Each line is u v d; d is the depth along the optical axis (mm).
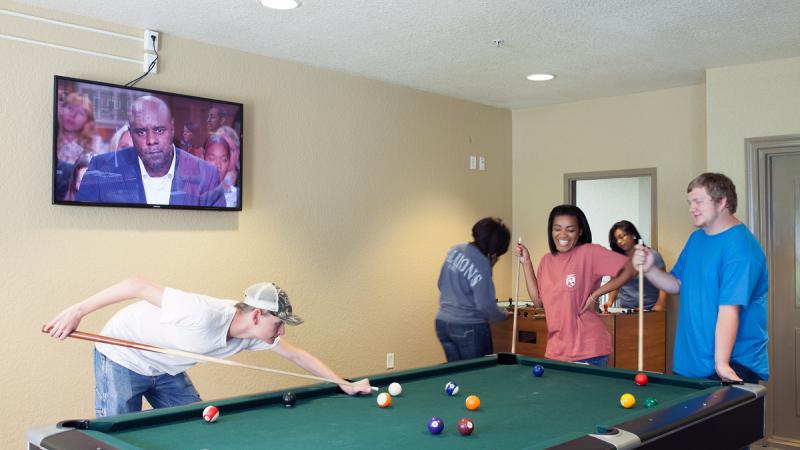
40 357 3402
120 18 3568
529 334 5062
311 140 4555
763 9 3404
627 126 5477
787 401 4430
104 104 3557
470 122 5754
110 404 2680
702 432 2105
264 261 4293
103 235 3607
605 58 4340
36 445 1799
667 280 3150
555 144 5906
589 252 3559
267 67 4316
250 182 4223
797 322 4395
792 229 4398
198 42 3982
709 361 2814
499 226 4059
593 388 2672
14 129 3312
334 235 4691
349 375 4773
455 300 4129
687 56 4285
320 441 1899
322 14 3496
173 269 3875
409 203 5223
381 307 4996
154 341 2650
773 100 4340
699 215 2834
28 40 3346
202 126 3939
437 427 1977
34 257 3381
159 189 3764
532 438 1949
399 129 5141
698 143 5113
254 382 4211
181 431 1997
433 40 3957
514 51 4180
